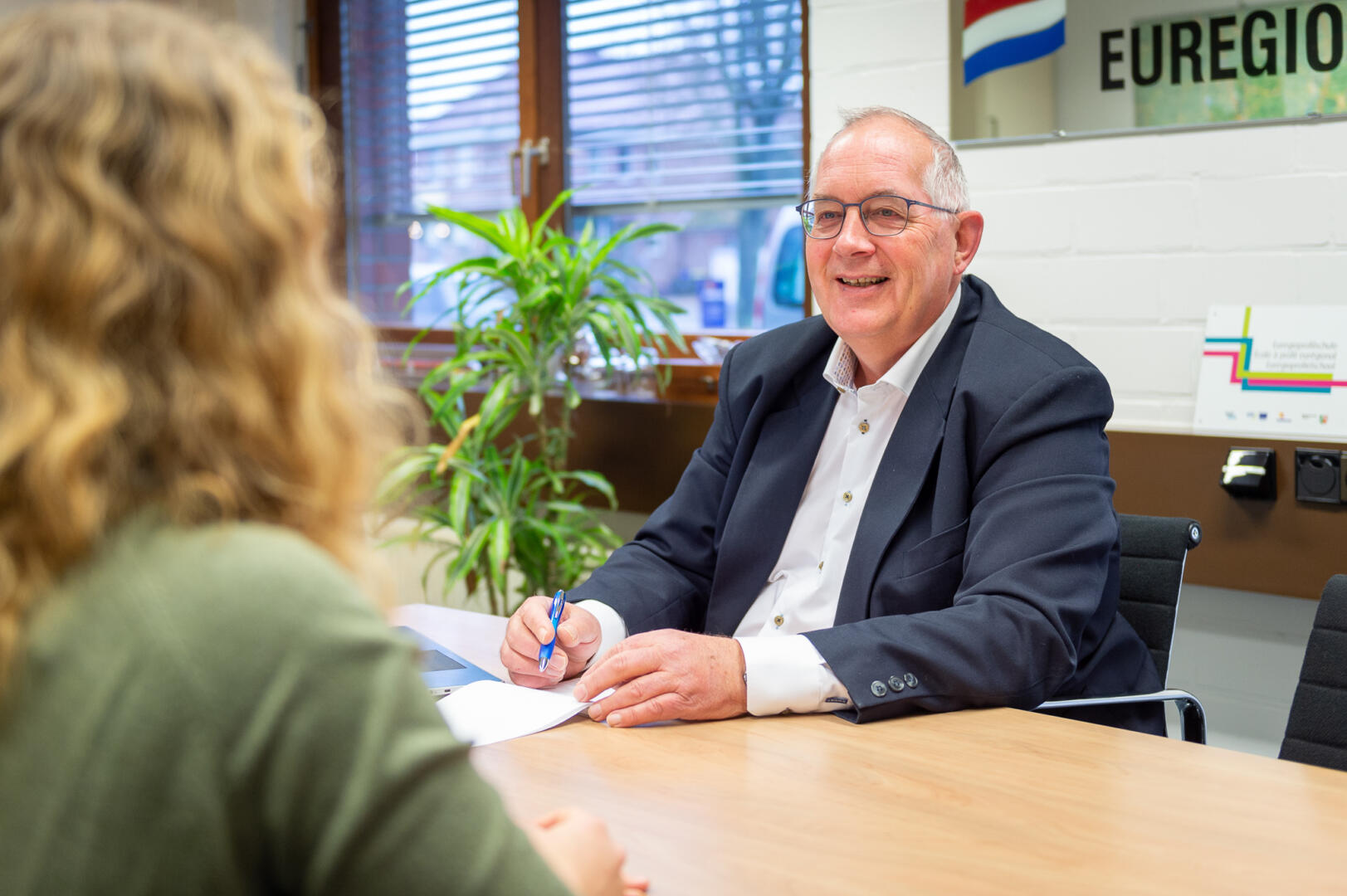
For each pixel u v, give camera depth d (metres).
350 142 3.74
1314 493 1.96
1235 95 2.11
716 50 2.97
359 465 0.57
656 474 2.76
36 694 0.45
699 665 1.15
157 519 0.49
